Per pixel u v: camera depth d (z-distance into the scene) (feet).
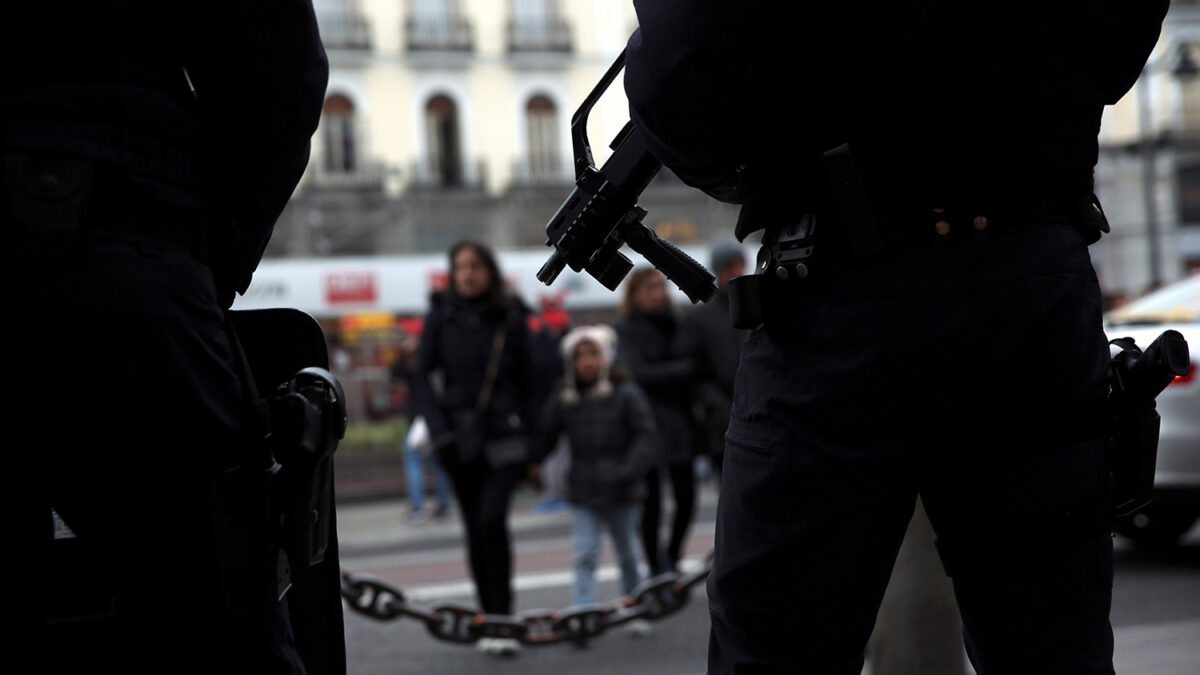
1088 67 5.89
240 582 5.74
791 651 5.86
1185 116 123.24
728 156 6.01
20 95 5.41
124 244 5.47
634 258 59.11
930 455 5.72
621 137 6.77
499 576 20.57
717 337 24.71
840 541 5.75
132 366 5.38
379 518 53.31
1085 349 5.79
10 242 5.32
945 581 11.17
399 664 19.74
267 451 5.81
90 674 5.52
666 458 24.88
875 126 5.68
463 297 21.04
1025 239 5.74
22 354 5.30
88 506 5.40
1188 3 123.13
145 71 5.65
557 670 18.84
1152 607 20.34
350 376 71.36
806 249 5.82
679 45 5.72
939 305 5.64
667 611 18.10
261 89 5.90
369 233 116.78
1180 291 24.63
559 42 123.54
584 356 22.41
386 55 119.85
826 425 5.73
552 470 30.83
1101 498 5.85
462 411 20.71
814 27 5.69
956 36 5.60
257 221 6.26
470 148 121.60
